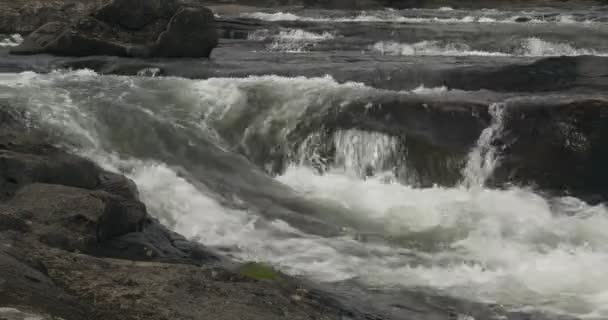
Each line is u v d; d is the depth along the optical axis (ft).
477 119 38.91
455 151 38.27
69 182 28.50
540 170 37.42
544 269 26.76
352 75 48.65
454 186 37.83
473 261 27.48
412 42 68.90
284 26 77.05
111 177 30.30
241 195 33.60
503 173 37.73
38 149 30.37
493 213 32.45
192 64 53.26
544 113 38.32
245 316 18.80
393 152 38.70
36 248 20.34
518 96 41.37
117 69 52.06
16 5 75.61
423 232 30.30
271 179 36.04
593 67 46.57
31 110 36.96
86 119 37.40
